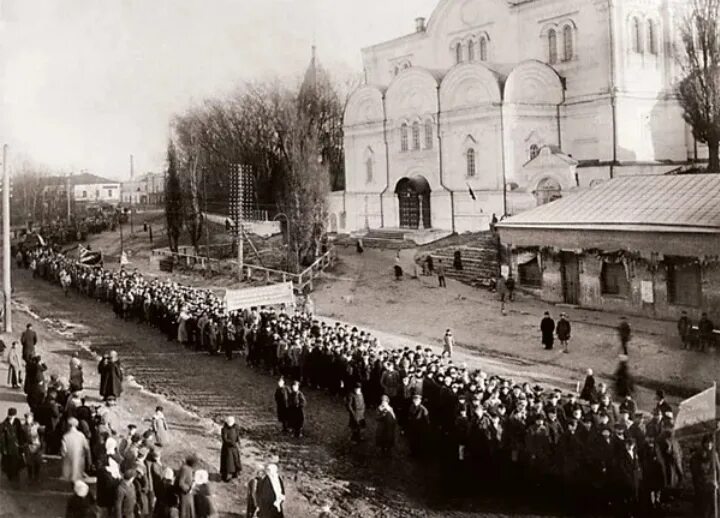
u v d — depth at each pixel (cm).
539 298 3192
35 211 4559
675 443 1595
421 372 1944
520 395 1733
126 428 2016
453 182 4584
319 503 1638
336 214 5178
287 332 2616
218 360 2816
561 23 4347
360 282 3691
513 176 4300
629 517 1551
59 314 3600
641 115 4147
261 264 4081
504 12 4631
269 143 4156
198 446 1955
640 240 2750
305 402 2231
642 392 2239
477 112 4381
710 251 2516
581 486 1576
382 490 1692
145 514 1436
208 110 4119
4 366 2594
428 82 4644
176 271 4166
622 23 4072
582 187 3897
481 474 1694
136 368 2697
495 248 3697
